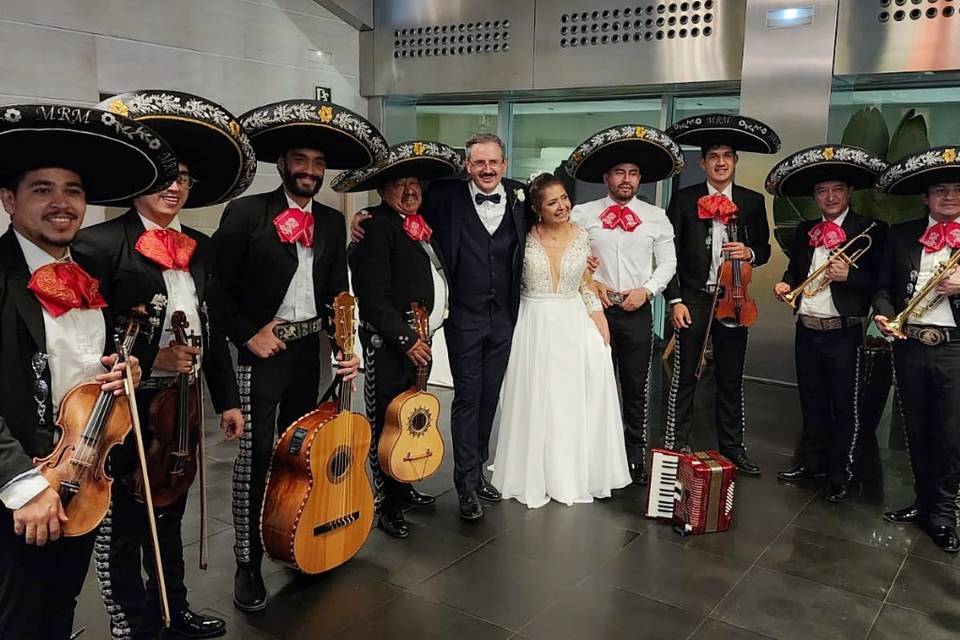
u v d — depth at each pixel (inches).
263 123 97.3
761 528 134.6
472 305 135.3
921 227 128.6
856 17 185.6
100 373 73.4
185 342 85.8
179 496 88.4
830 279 141.6
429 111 263.6
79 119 62.1
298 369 109.5
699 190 155.5
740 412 160.4
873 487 153.9
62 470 66.9
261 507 107.3
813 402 152.9
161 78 190.2
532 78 228.1
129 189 76.4
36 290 67.6
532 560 122.0
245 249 103.1
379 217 125.5
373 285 124.3
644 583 114.9
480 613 106.0
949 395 124.6
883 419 198.5
